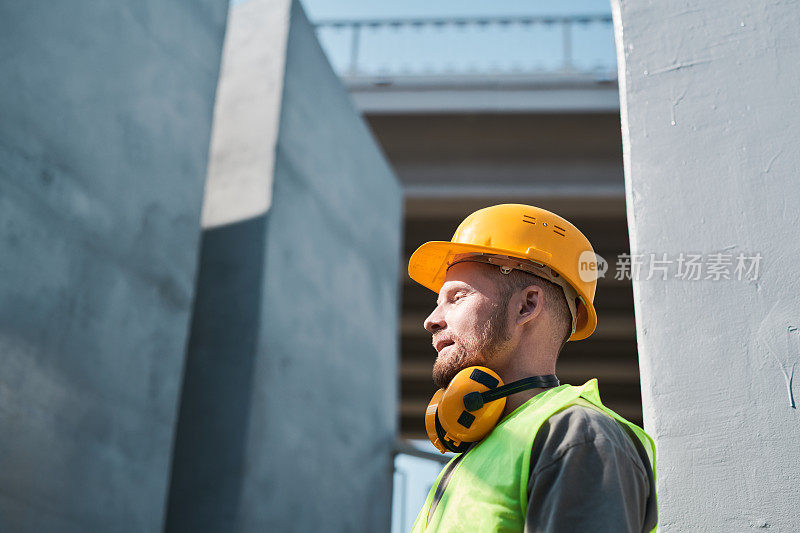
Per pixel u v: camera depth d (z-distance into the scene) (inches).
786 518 56.7
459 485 50.8
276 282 284.0
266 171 292.0
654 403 61.8
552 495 44.6
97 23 215.0
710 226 65.9
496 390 55.0
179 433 262.4
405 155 607.2
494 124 593.9
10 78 183.9
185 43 255.3
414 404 810.2
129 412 209.8
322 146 340.2
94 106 210.8
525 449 48.3
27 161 185.8
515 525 47.1
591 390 53.7
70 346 192.5
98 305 203.6
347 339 341.7
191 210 247.6
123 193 218.4
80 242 199.9
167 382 226.2
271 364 274.1
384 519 355.9
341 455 320.8
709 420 60.3
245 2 339.9
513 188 590.6
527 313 59.7
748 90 69.4
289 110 311.6
